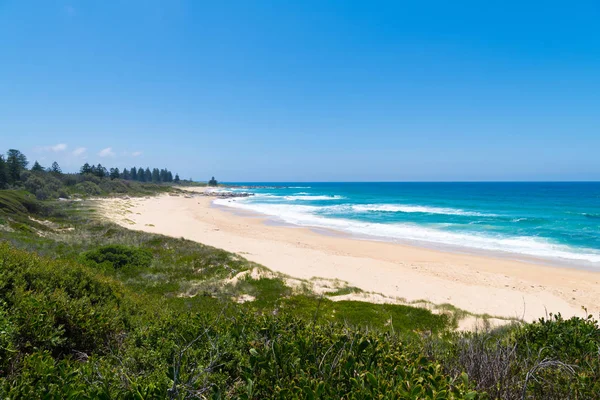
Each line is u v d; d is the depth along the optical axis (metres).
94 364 3.20
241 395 2.47
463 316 11.09
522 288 16.38
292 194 106.62
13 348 3.19
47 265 6.16
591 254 22.86
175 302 10.52
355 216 44.31
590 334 4.19
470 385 2.66
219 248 22.75
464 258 22.31
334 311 11.14
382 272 18.58
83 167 85.38
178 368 2.68
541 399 2.80
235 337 3.67
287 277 15.34
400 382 2.36
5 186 49.34
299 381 2.47
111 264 14.64
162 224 36.81
